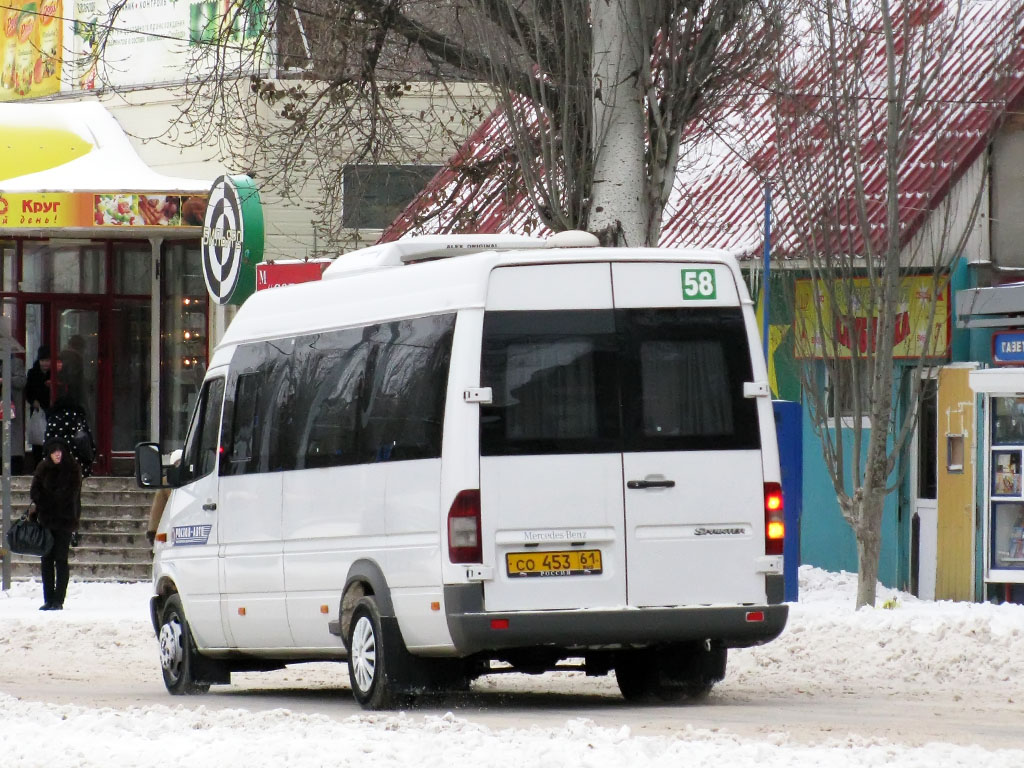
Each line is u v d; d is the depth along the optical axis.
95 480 71.19
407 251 29.27
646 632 26.44
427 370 27.11
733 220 56.81
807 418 56.19
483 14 48.22
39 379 76.00
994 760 19.42
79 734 22.98
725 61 47.31
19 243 75.94
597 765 18.83
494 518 26.14
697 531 26.83
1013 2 55.47
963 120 54.66
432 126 65.69
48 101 78.44
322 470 29.55
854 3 51.56
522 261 26.72
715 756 19.47
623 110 46.06
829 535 56.03
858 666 36.16
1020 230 54.00
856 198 48.34
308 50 55.59
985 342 53.25
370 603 27.75
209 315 75.50
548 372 26.58
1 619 49.50
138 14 75.12
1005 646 36.62
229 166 71.94
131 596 61.28
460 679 27.88
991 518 51.88
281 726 23.53
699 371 27.12
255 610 31.31
